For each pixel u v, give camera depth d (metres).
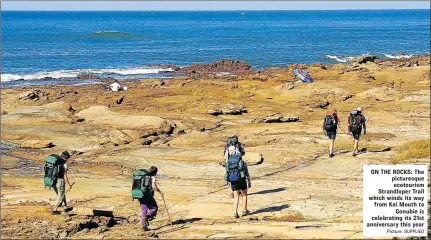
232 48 88.25
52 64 64.19
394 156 20.12
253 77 45.34
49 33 121.56
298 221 13.17
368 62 58.84
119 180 18.02
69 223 12.60
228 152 14.47
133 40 104.75
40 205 14.56
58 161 13.61
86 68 60.44
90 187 17.05
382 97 35.53
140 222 13.34
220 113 31.02
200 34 125.88
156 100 35.16
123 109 32.50
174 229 12.51
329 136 20.44
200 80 45.03
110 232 12.33
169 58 73.12
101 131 24.88
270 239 11.30
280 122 28.88
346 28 158.12
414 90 37.94
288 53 80.88
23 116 26.97
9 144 23.14
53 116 27.08
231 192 16.28
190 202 15.22
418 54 81.56
